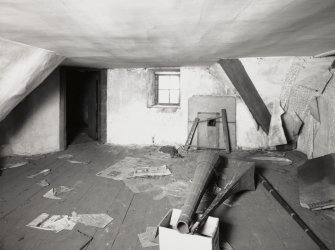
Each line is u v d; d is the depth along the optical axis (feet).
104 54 12.55
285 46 11.39
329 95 13.46
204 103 18.30
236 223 8.43
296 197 10.30
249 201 10.02
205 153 11.60
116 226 8.20
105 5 5.54
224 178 11.17
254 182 11.06
